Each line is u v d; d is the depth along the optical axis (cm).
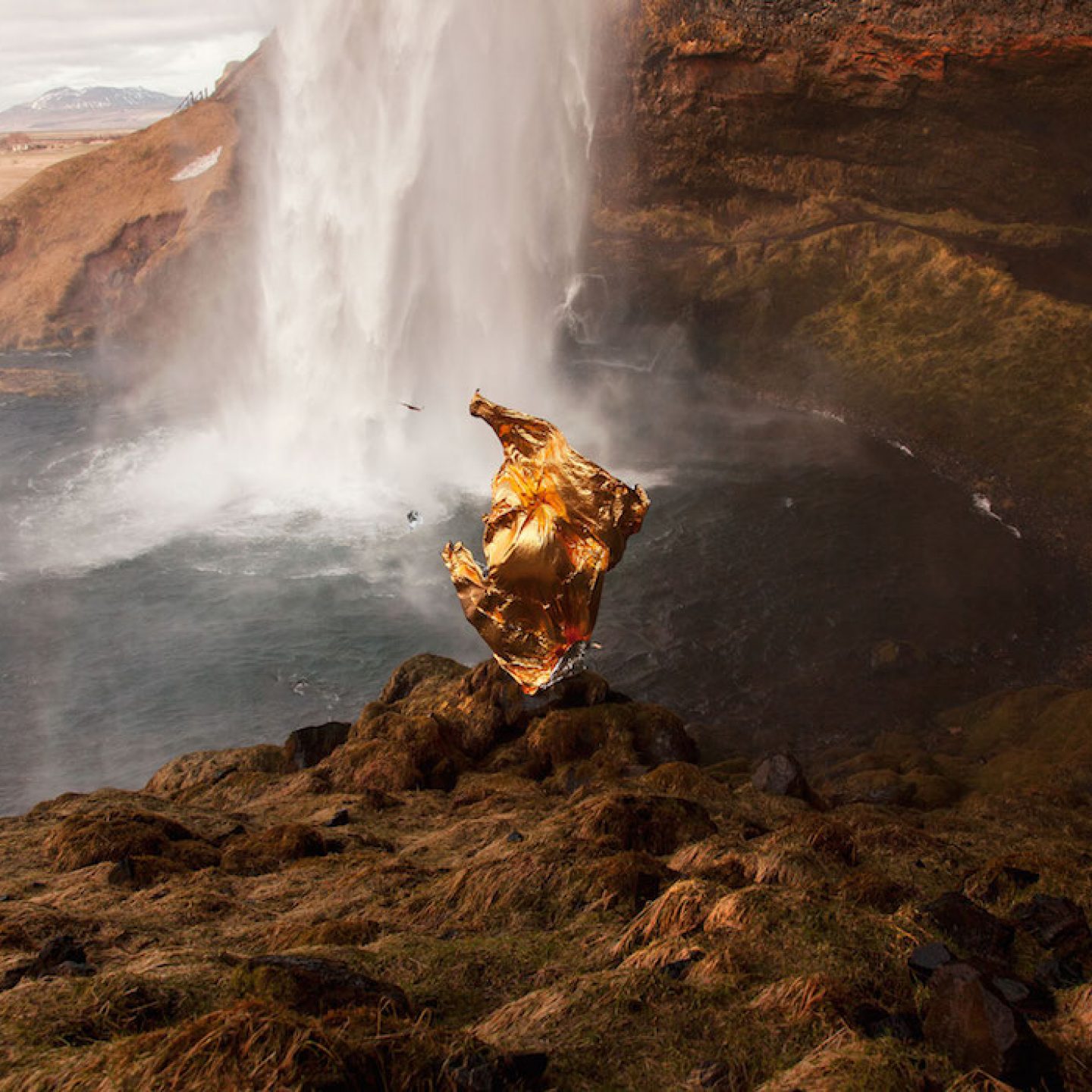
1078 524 3959
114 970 531
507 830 1069
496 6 6844
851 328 5878
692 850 756
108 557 3988
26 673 3206
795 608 3441
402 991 443
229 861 976
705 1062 423
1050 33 5500
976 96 5981
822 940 531
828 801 1430
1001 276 5631
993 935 549
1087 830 1215
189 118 8750
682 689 3020
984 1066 404
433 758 1596
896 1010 477
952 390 5069
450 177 6862
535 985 535
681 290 6700
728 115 6875
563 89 7100
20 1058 397
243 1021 364
